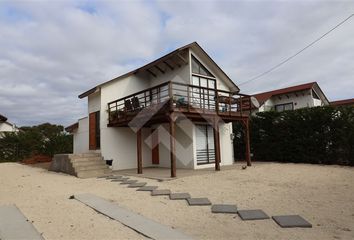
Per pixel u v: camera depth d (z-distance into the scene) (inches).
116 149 598.9
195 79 593.6
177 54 574.2
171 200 281.3
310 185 340.8
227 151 654.5
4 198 295.3
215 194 303.3
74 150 721.6
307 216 216.1
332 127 585.0
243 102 601.6
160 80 648.4
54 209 247.4
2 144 811.4
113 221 211.6
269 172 463.8
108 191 331.6
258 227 195.0
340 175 418.6
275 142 685.3
